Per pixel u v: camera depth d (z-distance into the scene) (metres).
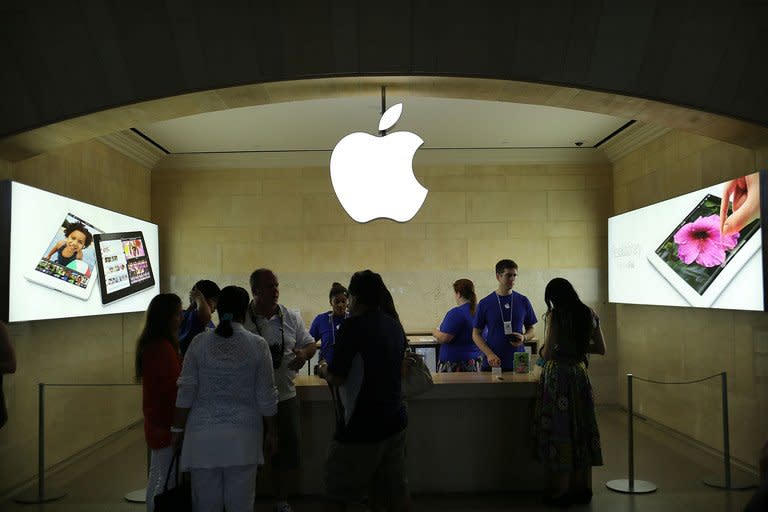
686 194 6.22
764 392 5.10
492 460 4.74
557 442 4.30
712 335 5.98
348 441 3.16
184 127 7.46
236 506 2.99
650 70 4.58
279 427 4.08
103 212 6.63
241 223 8.95
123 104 4.60
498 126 7.61
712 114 4.59
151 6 4.54
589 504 4.49
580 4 4.55
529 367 5.03
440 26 4.61
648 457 5.83
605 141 8.38
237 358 3.03
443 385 4.64
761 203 4.91
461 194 8.98
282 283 8.90
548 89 4.75
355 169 5.16
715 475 5.18
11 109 4.55
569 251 8.95
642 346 7.77
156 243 8.34
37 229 5.25
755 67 4.50
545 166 9.00
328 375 3.20
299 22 4.60
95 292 6.35
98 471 5.65
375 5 4.60
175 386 3.54
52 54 4.54
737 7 4.45
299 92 4.89
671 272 6.51
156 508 2.96
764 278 4.88
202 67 4.61
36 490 5.07
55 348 5.85
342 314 6.21
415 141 5.21
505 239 8.95
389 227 8.96
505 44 4.61
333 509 3.28
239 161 8.89
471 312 5.65
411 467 4.71
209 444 2.94
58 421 5.86
